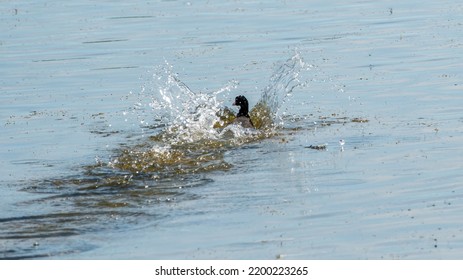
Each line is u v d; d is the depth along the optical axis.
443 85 39.59
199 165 29.81
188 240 22.81
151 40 53.69
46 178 28.94
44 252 22.30
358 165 28.83
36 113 38.75
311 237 22.69
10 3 70.75
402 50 47.25
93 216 25.00
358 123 34.50
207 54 48.94
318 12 60.91
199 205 25.66
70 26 59.50
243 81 42.69
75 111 38.81
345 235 22.77
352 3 64.31
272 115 36.22
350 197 25.72
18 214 25.31
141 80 44.00
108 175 29.08
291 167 29.08
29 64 48.66
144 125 36.12
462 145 30.42
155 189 27.41
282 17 59.34
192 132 34.44
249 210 25.00
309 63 45.41
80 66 47.66
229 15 60.94
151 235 23.33
